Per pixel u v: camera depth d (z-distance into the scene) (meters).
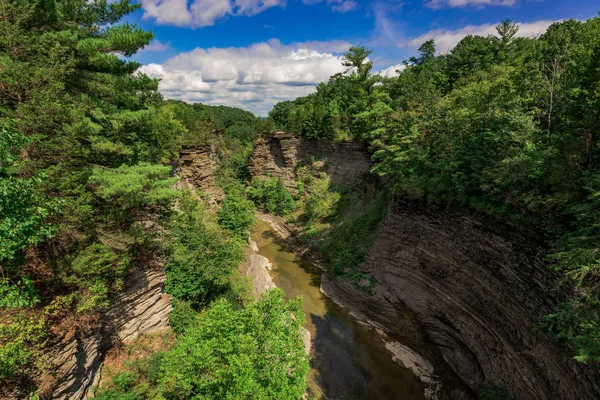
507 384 17.52
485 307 19.67
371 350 24.72
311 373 22.56
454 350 22.66
